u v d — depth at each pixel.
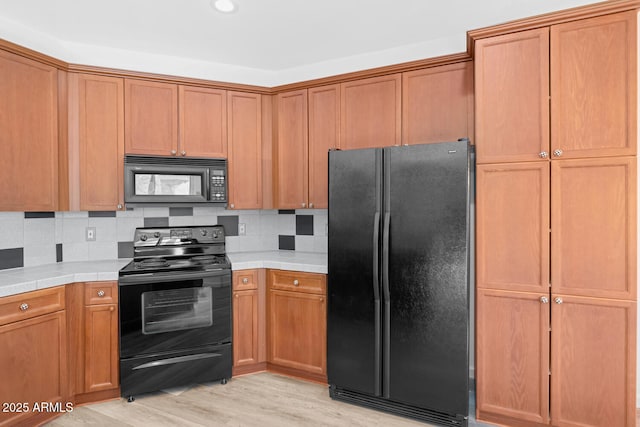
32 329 2.23
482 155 2.28
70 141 2.77
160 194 2.96
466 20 2.57
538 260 2.17
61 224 3.00
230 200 3.24
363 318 2.51
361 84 3.01
